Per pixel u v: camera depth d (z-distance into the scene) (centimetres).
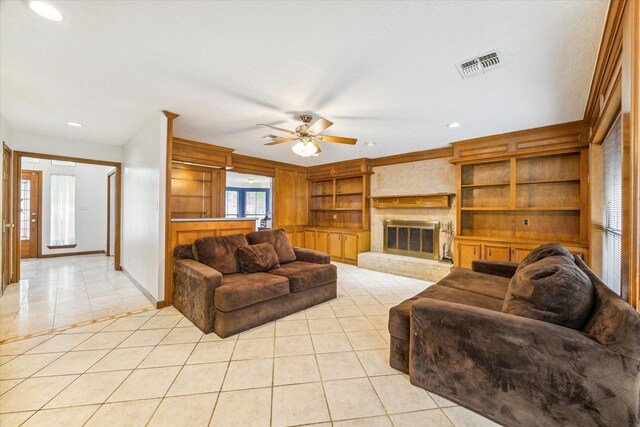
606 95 216
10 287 398
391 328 204
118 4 151
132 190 428
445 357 168
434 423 151
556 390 133
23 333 255
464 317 162
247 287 267
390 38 179
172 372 197
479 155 417
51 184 638
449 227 489
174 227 334
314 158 591
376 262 535
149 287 346
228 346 235
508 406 146
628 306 126
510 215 422
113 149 491
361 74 227
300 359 216
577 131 341
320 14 157
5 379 187
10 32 175
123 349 228
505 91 255
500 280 278
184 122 354
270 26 169
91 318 290
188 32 175
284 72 225
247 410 161
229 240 343
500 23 164
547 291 149
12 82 246
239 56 203
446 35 176
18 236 422
